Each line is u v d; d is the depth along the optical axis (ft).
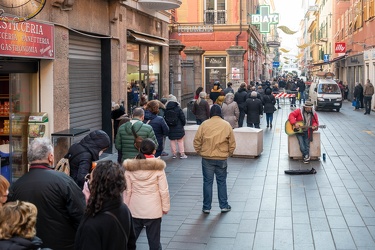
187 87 102.17
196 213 31.94
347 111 113.50
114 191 15.10
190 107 80.38
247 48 125.59
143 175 22.26
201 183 40.34
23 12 34.09
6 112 35.81
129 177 22.45
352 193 36.73
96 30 48.14
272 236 27.35
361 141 63.93
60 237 17.30
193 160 50.75
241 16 124.16
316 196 35.96
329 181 40.86
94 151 23.63
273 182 40.68
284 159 51.24
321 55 236.84
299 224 29.43
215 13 124.88
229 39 124.77
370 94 102.89
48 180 17.25
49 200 17.10
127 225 15.42
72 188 17.53
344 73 165.17
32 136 37.27
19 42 33.55
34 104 38.73
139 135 30.81
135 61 63.77
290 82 150.00
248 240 26.73
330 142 63.26
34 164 17.79
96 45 50.47
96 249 14.93
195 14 125.29
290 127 49.90
